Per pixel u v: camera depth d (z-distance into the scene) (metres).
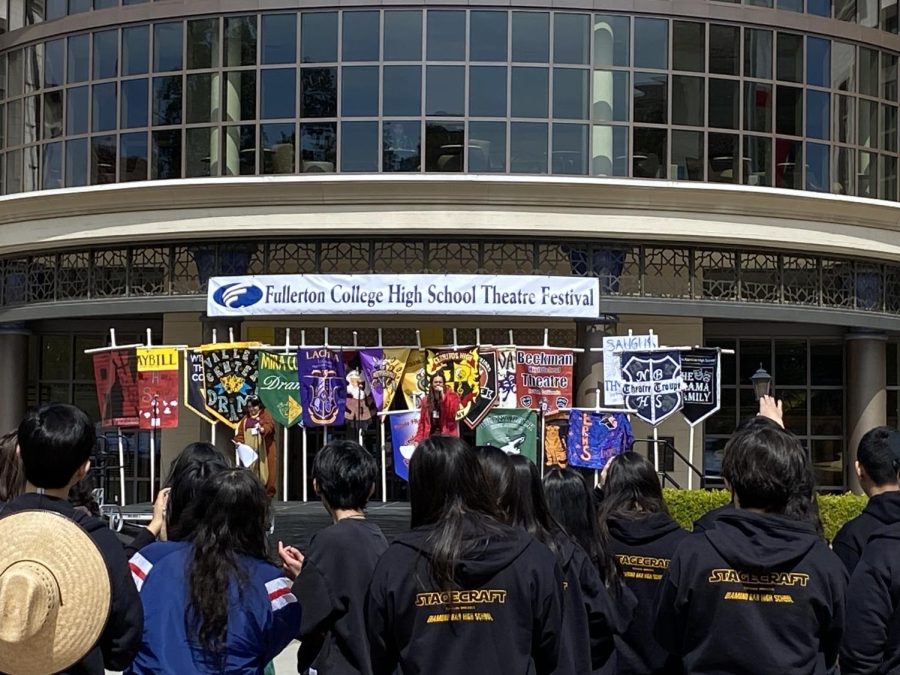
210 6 18.28
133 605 4.01
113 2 18.86
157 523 5.05
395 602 3.78
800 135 18.89
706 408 14.93
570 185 17.55
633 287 18.30
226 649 4.12
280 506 15.37
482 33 17.98
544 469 15.22
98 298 19.00
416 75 17.95
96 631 3.83
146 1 18.66
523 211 17.81
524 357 15.28
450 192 17.67
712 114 18.42
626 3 18.16
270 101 18.12
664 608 4.16
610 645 4.83
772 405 6.74
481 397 15.19
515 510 4.57
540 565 3.87
